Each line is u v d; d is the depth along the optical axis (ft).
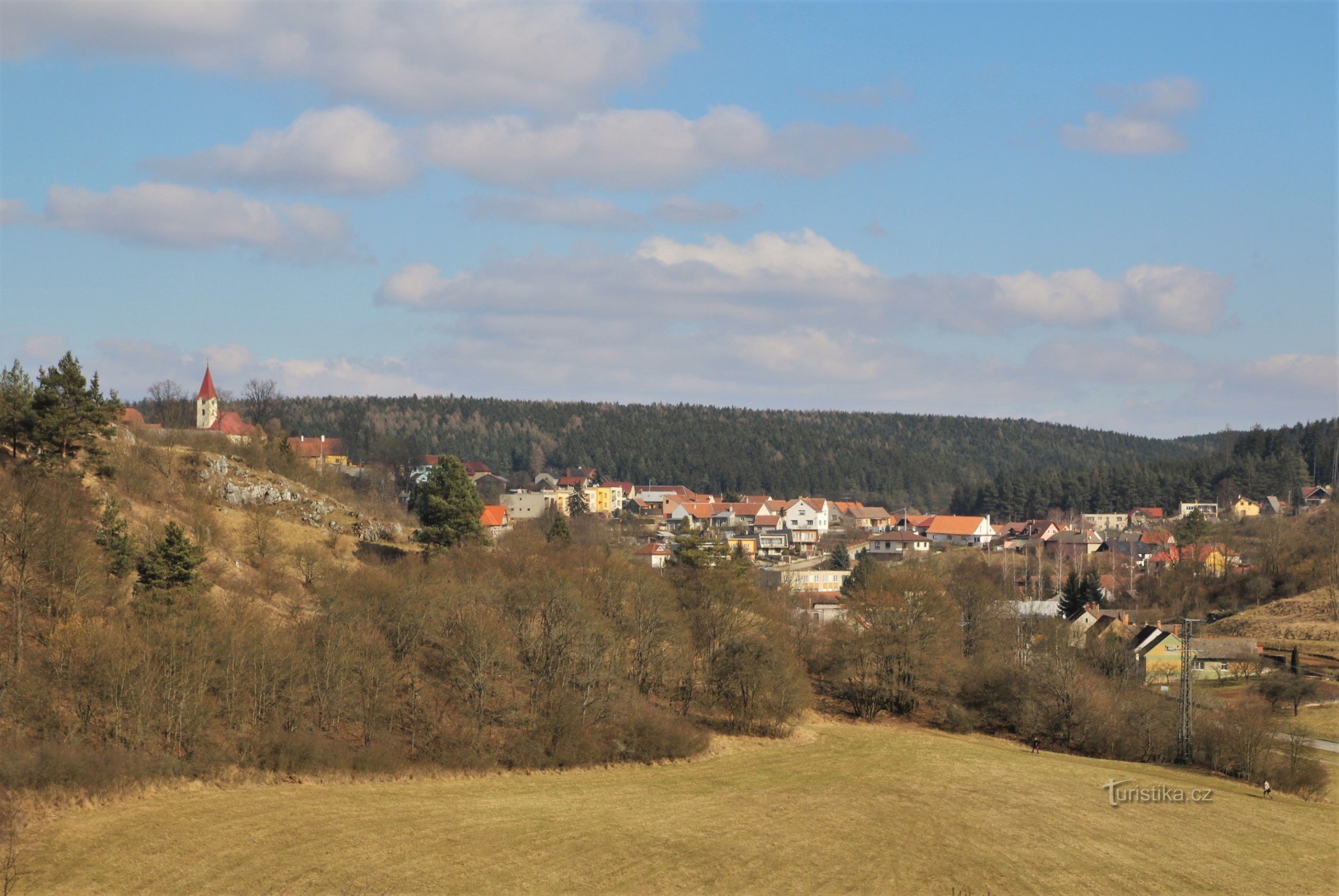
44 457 325.83
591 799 261.65
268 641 275.39
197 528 356.38
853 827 250.37
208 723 254.68
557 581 356.59
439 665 317.01
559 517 599.16
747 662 358.84
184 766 240.73
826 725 384.88
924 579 469.98
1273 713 376.07
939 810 269.85
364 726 278.05
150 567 278.87
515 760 285.02
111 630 253.03
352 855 206.59
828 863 223.30
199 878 189.78
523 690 315.17
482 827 230.07
